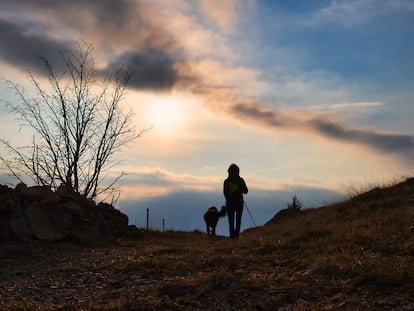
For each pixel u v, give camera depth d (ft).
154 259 28.04
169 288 21.25
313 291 19.85
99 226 41.70
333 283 20.31
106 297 21.40
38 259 30.68
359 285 19.80
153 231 51.34
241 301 19.61
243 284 21.30
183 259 28.22
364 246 25.79
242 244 32.83
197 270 25.45
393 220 31.42
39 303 20.53
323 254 25.44
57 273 26.58
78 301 20.62
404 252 23.75
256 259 26.61
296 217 58.49
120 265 27.40
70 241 36.19
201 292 20.54
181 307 19.29
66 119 54.60
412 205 39.37
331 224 36.65
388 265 21.30
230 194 43.55
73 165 54.08
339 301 18.47
